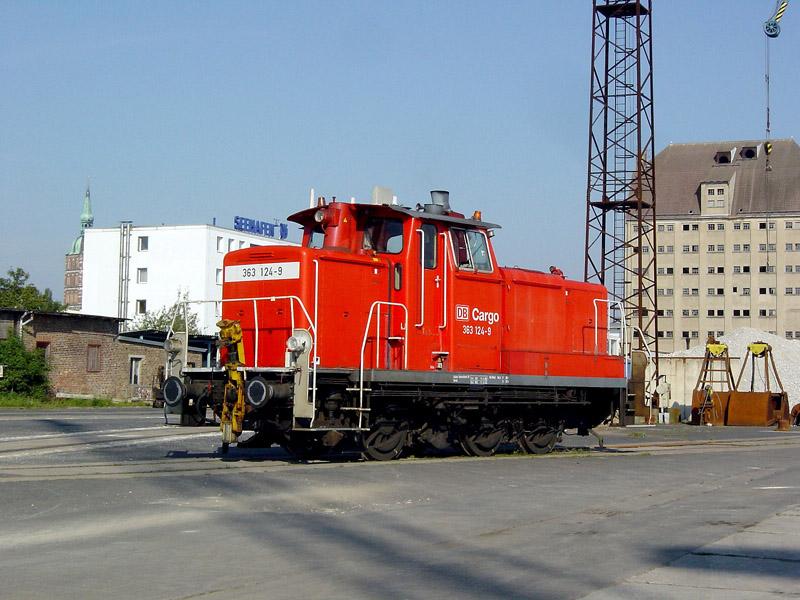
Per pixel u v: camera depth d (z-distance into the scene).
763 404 48.72
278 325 17.81
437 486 14.94
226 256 18.98
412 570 8.86
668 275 107.88
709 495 14.71
